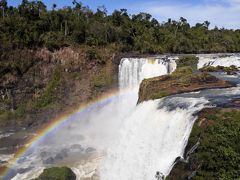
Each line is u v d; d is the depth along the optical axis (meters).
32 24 85.44
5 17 84.62
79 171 38.84
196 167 23.39
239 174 21.45
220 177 21.95
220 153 22.48
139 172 31.42
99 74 76.56
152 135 30.53
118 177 34.41
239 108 26.75
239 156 21.81
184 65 59.78
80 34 87.25
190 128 25.78
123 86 69.25
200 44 106.81
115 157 35.91
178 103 30.52
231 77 42.84
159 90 37.12
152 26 120.44
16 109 70.75
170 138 28.12
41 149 48.94
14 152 48.62
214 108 27.06
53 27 91.19
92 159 42.53
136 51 95.06
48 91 74.19
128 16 120.06
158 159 29.09
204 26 133.50
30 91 73.44
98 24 94.44
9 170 40.28
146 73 64.75
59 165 40.97
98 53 78.81
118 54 81.12
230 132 22.92
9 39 75.06
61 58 77.44
